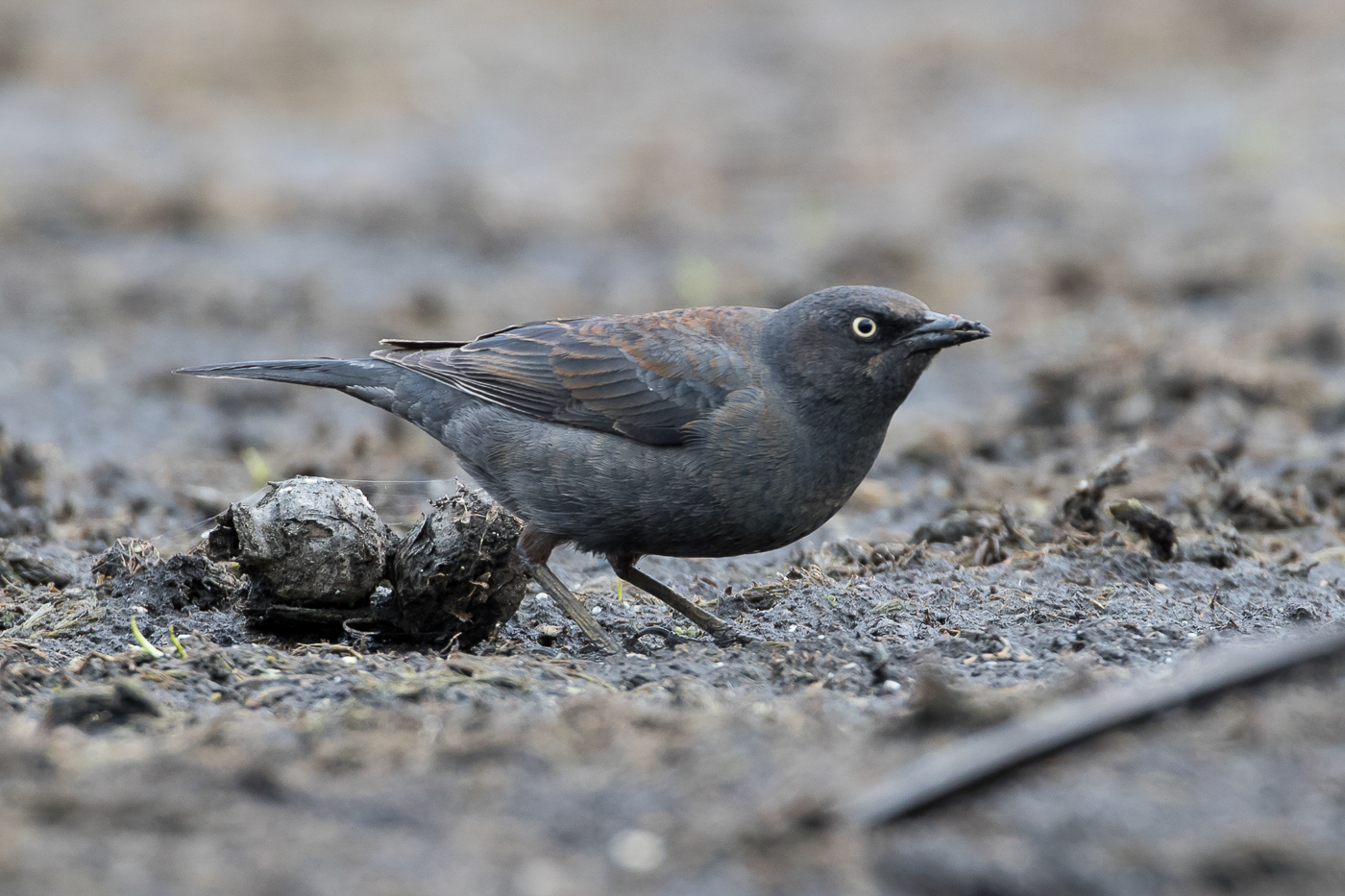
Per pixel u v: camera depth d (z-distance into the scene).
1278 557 12.54
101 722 7.74
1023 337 22.59
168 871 5.55
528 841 5.90
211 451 17.97
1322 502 14.63
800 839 5.82
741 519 10.31
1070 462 16.08
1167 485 14.74
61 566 12.30
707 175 32.88
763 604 11.31
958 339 9.95
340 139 34.94
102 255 26.98
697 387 10.16
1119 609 10.54
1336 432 17.22
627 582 11.98
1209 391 17.91
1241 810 6.04
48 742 7.12
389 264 27.06
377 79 39.06
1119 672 8.64
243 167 32.50
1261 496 13.87
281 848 5.77
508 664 9.06
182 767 6.45
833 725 7.36
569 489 10.45
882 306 9.98
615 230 29.22
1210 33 42.59
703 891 5.53
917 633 10.08
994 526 12.88
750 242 28.38
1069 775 6.32
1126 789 6.19
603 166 33.44
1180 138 34.59
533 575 10.70
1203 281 24.33
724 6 46.84
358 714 7.53
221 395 20.08
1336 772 6.34
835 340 10.03
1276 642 9.41
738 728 7.14
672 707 7.96
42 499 14.34
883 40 43.19
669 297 24.80
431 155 34.06
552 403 10.50
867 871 5.62
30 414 19.14
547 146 34.91
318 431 18.38
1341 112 35.28
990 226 29.19
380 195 30.70
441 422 11.16
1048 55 41.38
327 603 10.10
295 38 40.94
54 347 22.17
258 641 10.18
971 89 38.97
